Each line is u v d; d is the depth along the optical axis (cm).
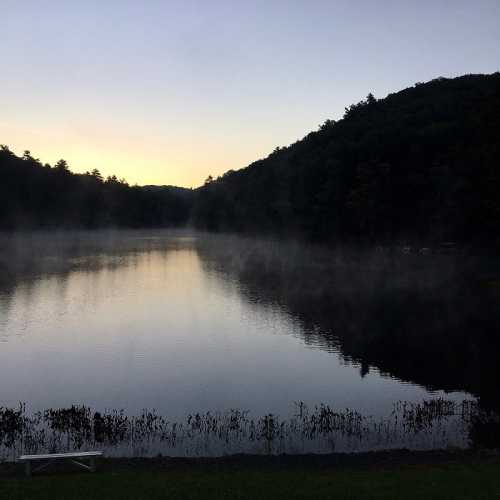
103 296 5269
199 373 2645
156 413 2077
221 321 4019
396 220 9269
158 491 1159
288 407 2152
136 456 1634
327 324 3872
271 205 14150
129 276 7019
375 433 1830
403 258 8262
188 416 2038
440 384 2441
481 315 4084
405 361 2850
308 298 5091
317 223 10788
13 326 3800
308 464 1498
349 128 13688
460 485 1214
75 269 7788
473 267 6788
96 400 2241
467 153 6875
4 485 1212
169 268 8144
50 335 3516
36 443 1712
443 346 3162
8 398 2258
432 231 8488
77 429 1827
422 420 1917
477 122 6556
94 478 1284
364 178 9350
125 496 1120
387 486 1209
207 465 1484
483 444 1711
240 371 2683
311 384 2459
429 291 5344
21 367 2745
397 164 9681
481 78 15112
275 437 1794
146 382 2495
